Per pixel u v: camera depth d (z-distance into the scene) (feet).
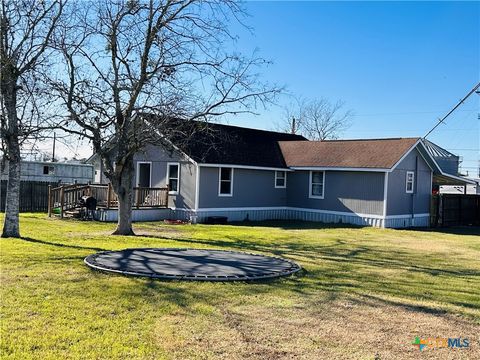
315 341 17.85
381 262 37.58
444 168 127.13
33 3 41.91
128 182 50.19
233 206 74.54
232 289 25.26
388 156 71.82
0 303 20.84
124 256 33.47
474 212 85.05
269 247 43.91
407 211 74.33
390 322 20.57
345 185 74.59
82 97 44.62
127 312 20.40
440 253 44.52
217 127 81.56
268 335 18.30
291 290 25.66
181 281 26.53
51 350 15.81
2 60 40.78
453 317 21.67
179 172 72.33
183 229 58.70
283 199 82.23
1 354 15.29
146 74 46.32
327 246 46.55
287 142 89.30
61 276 26.61
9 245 37.99
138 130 47.60
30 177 102.89
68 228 54.13
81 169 111.04
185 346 16.80
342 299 24.13
